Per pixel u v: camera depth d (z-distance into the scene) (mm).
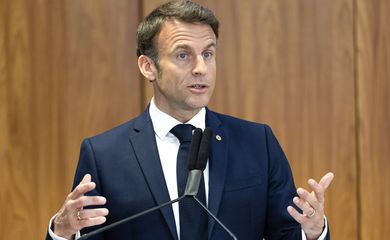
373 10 10289
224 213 5660
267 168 5984
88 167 5863
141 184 5715
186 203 5648
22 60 9680
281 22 10086
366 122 10258
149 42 5836
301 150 10125
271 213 5922
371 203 10297
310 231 5363
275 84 10062
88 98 9766
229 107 9969
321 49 10172
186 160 5812
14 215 9672
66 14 9734
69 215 5055
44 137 9703
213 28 5754
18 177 9672
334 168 10203
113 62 9805
